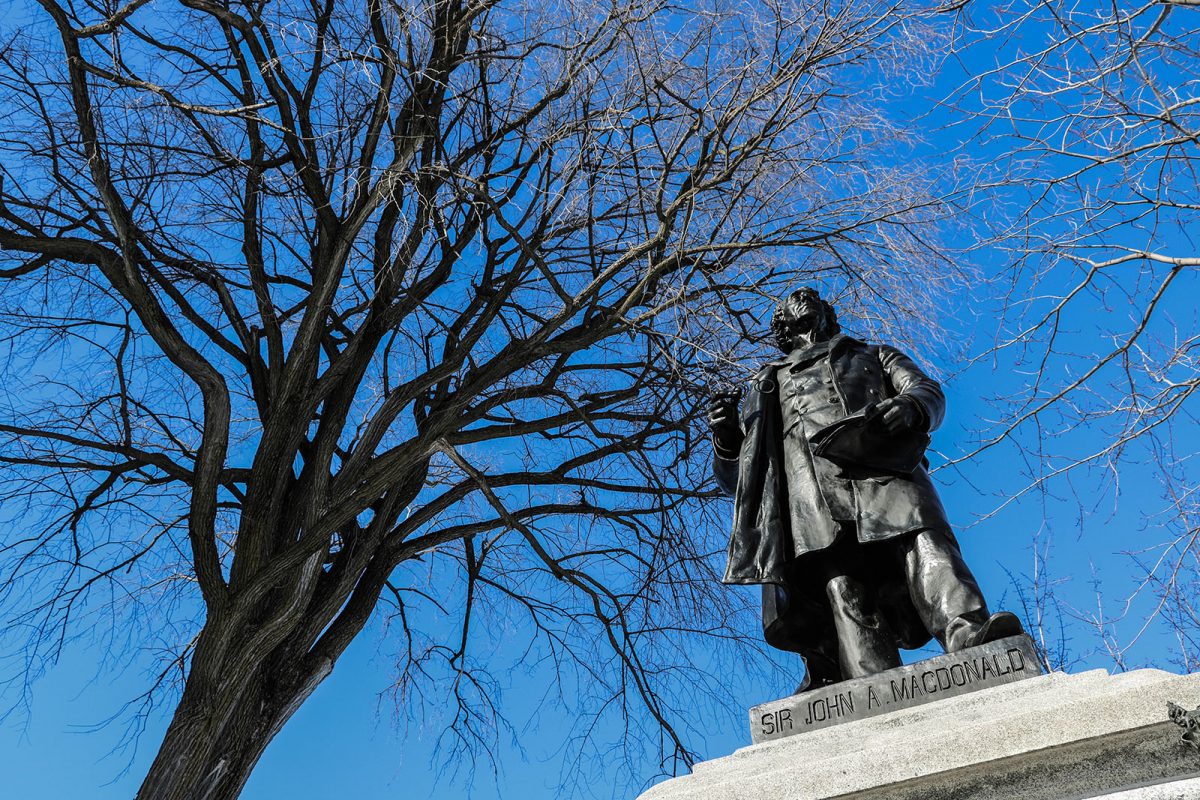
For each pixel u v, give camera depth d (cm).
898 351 549
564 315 980
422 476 1167
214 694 897
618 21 988
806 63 926
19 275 1033
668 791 405
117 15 874
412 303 1061
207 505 934
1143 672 369
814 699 433
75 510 1116
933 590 462
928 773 340
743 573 507
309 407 1014
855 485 498
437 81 975
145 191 993
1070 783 327
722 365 1009
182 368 938
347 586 1065
